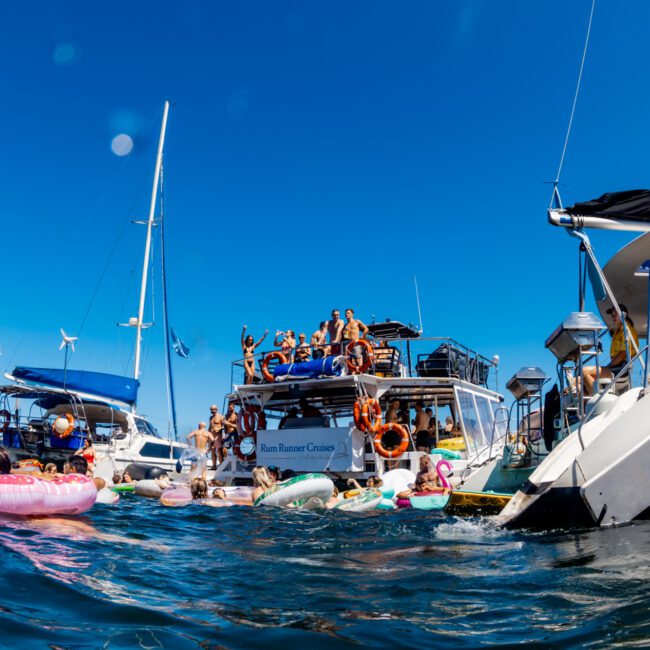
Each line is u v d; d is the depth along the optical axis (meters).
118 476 19.59
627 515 7.48
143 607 4.25
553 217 10.07
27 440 22.08
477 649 3.46
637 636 3.50
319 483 12.55
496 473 12.85
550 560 5.94
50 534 7.17
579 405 9.16
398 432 17.17
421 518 10.66
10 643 3.33
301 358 19.53
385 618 4.15
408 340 18.83
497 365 22.25
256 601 4.62
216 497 13.76
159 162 31.11
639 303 12.10
